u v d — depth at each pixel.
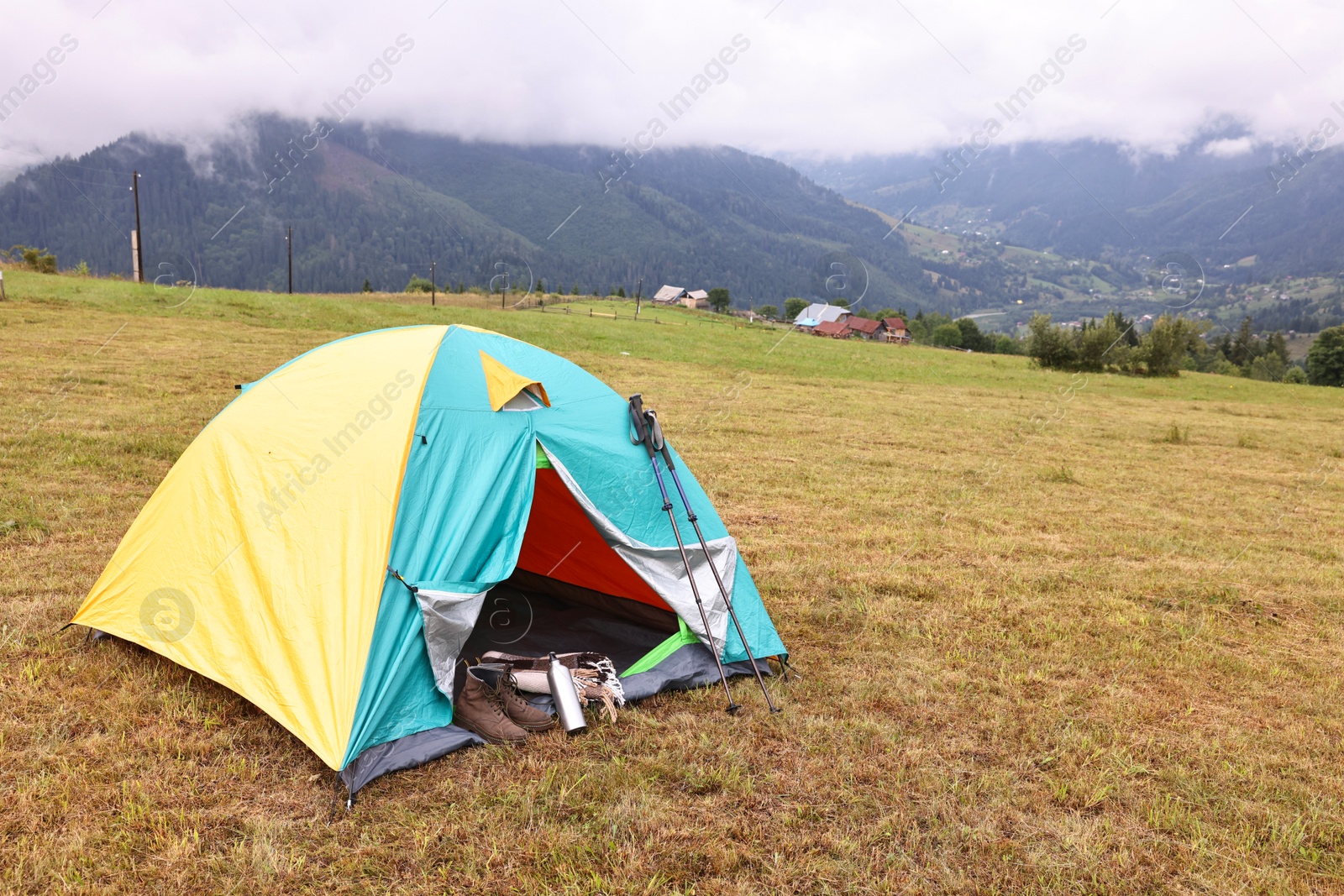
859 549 8.75
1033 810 4.11
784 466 13.00
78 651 5.05
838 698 5.20
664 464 5.54
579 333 34.56
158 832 3.48
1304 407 33.34
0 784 3.74
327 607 4.32
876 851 3.69
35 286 25.66
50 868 3.21
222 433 5.29
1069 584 8.12
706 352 33.84
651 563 5.28
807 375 29.94
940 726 4.96
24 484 8.32
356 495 4.58
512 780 4.07
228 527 4.86
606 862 3.49
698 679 5.24
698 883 3.40
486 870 3.38
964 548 9.17
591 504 5.14
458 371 5.20
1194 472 16.34
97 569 6.39
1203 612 7.56
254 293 32.94
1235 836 4.00
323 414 5.05
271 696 4.24
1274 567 9.49
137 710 4.42
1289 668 6.36
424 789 3.96
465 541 4.62
